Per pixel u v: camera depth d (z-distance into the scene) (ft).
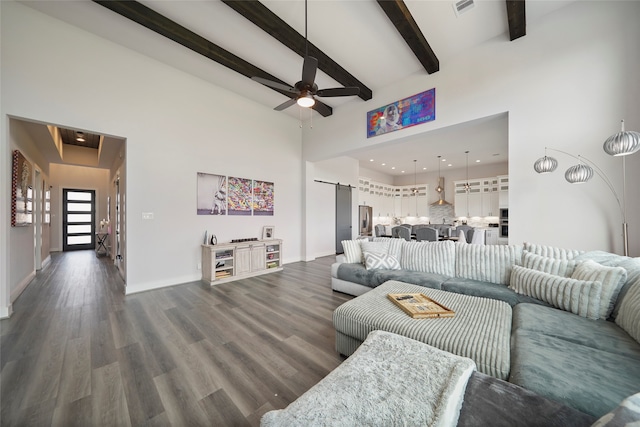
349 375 3.49
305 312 9.20
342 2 8.91
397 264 10.76
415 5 9.03
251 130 16.31
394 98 13.99
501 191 25.17
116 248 16.94
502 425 2.61
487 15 9.48
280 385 5.26
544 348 4.18
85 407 4.64
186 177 13.30
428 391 3.10
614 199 8.34
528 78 9.80
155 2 8.92
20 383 5.24
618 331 4.81
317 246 20.86
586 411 2.90
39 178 16.20
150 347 6.71
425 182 32.09
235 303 10.11
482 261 8.91
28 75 9.12
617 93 8.27
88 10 9.32
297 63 12.51
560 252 7.64
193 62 12.46
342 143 16.79
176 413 4.52
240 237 15.64
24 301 10.19
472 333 4.79
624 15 8.17
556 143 9.25
